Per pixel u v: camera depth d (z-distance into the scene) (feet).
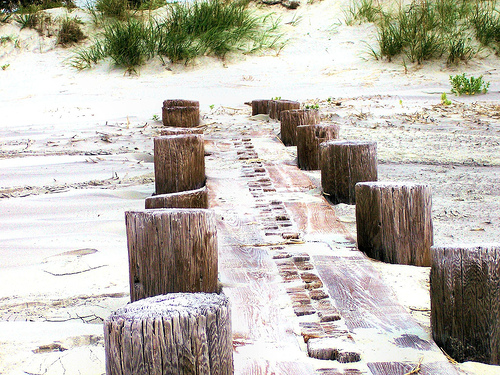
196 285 11.39
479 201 20.90
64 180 24.82
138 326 7.48
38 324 11.71
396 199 14.67
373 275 13.52
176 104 38.58
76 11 74.59
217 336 7.79
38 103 48.83
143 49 62.18
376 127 35.78
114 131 36.37
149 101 48.01
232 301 11.86
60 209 20.43
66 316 12.06
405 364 9.87
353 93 48.03
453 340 10.50
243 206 19.17
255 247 15.30
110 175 25.66
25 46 68.03
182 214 11.28
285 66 60.13
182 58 62.03
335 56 62.34
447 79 52.85
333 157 20.79
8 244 16.83
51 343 10.89
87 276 14.21
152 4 74.38
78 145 32.27
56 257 15.62
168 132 24.90
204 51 62.64
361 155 20.58
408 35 59.82
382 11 68.90
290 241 15.75
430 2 65.46
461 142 31.45
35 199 21.77
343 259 14.56
